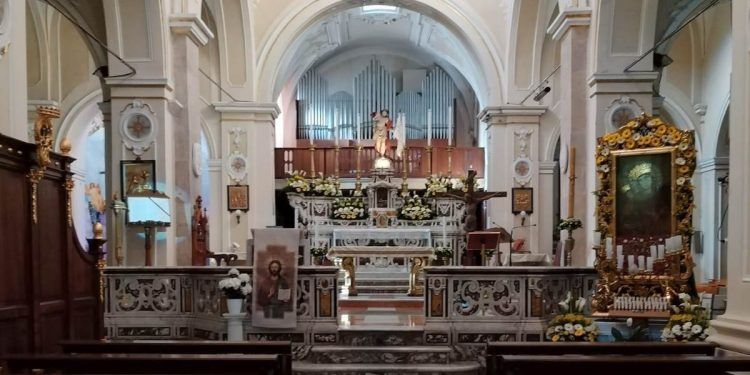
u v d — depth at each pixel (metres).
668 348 5.05
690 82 14.38
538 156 14.62
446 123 22.39
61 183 5.99
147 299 7.84
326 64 22.80
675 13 9.54
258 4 15.25
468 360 7.22
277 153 19.08
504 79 15.08
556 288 7.54
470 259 10.95
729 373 4.17
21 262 5.25
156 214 8.36
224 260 10.98
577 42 8.74
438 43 19.23
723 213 13.80
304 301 7.46
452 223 14.95
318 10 15.48
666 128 6.91
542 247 14.48
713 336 5.30
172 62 9.27
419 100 22.50
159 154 8.88
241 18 14.14
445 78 22.45
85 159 15.66
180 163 9.31
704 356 4.73
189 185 9.32
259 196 14.89
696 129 14.36
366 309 9.65
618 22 8.25
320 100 22.27
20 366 4.51
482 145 20.12
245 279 7.22
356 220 15.20
